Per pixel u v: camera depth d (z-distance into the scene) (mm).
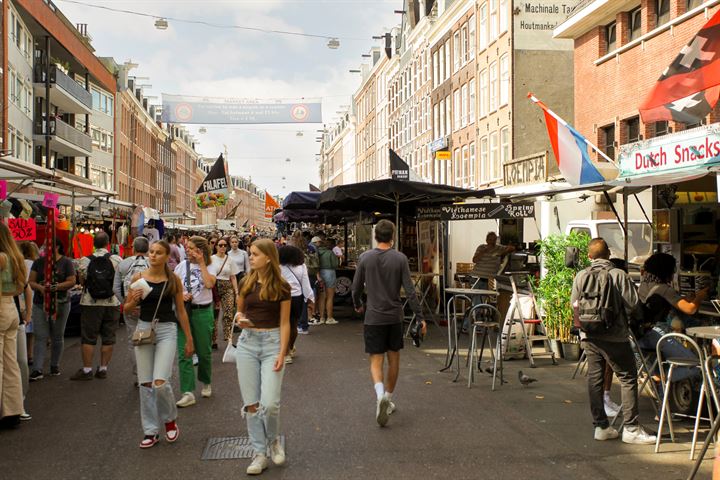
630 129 21031
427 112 47125
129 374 9602
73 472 5496
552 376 9438
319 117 26000
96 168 52406
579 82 23891
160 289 6191
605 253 6484
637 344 7203
